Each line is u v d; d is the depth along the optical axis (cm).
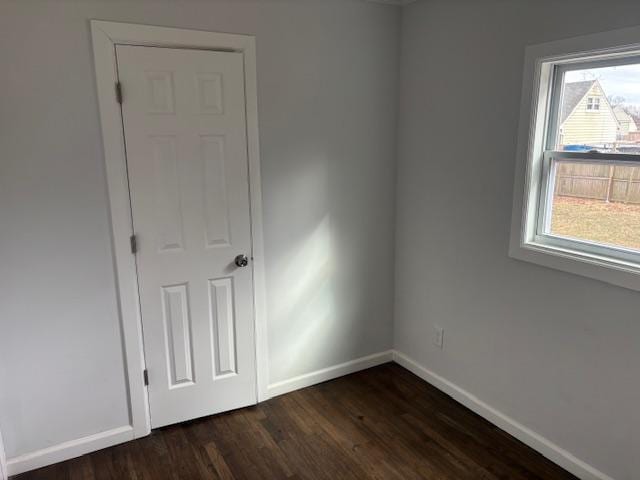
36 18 206
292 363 303
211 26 241
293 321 297
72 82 217
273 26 257
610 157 204
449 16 266
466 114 263
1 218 214
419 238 307
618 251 206
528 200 234
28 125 212
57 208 223
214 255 262
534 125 226
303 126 277
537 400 243
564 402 229
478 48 251
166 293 254
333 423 271
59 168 221
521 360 249
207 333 269
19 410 231
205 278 262
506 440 254
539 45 218
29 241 221
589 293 212
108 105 225
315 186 289
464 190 270
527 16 224
